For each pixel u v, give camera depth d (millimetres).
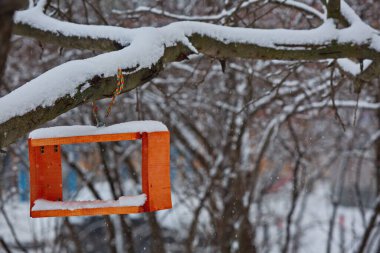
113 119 13961
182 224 14336
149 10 8320
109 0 10836
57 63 12016
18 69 12656
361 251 13469
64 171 15953
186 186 15602
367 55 5711
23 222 15945
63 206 4793
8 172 14203
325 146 17188
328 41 5637
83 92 4227
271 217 19328
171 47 5047
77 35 5547
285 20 10922
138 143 13758
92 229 14664
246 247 13031
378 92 11891
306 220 20406
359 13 10641
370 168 20219
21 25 5746
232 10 7613
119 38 5215
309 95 10344
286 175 20078
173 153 16422
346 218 20625
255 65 10883
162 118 14211
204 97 13195
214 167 13094
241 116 13250
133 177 13938
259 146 13141
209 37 5434
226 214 13070
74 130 4691
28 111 3955
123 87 4539
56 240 12867
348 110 15688
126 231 12703
